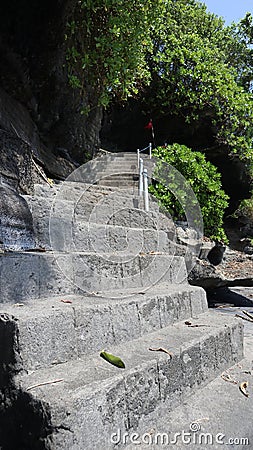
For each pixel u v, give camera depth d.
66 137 5.85
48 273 1.83
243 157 8.94
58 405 1.11
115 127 9.27
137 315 1.89
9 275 1.61
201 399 1.72
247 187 10.14
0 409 1.23
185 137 9.38
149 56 8.37
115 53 5.08
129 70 5.52
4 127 4.03
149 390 1.47
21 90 4.71
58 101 5.29
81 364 1.44
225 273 5.72
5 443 1.18
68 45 4.91
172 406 1.60
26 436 1.13
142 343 1.77
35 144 4.98
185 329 2.10
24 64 4.52
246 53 12.37
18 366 1.26
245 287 5.64
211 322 2.30
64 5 4.31
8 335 1.29
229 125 8.67
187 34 9.24
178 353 1.69
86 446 1.15
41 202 2.62
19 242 2.28
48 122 5.40
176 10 10.23
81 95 5.68
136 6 5.21
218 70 8.42
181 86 8.34
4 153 2.84
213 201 6.12
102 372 1.36
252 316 3.96
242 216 11.04
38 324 1.35
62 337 1.44
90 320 1.59
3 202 2.23
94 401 1.20
